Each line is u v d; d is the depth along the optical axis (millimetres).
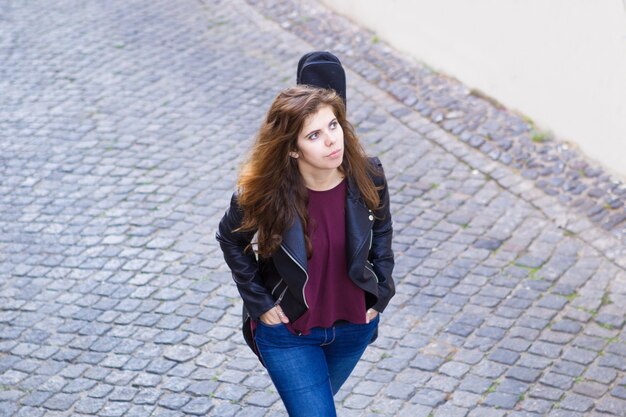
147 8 12344
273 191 3818
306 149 3730
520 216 7277
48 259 7020
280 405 5367
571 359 5637
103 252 7074
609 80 7465
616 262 6605
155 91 9914
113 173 8289
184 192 7910
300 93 3748
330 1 11633
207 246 7090
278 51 10758
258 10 11945
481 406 5285
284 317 4012
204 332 6074
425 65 9953
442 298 6320
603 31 7402
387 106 9273
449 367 5629
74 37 11484
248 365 5738
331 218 3920
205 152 8586
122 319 6254
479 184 7785
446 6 9375
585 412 5195
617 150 7527
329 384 4074
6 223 7562
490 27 8789
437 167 8102
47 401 5508
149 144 8797
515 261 6699
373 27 10812
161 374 5688
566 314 6074
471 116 8836
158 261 6918
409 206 7516
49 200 7898
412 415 5234
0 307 6461
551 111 8242
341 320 4109
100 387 5602
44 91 10070
